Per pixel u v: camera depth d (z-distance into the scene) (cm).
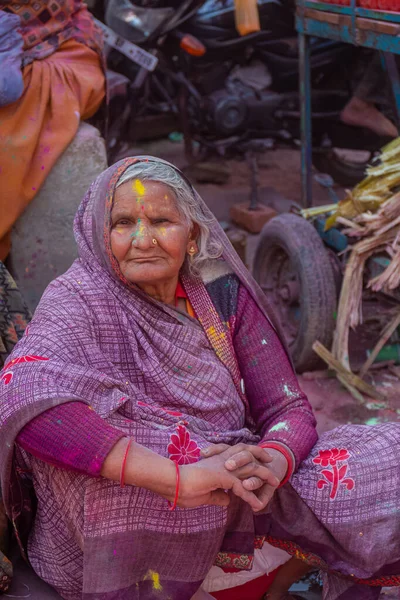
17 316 216
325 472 180
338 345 325
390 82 383
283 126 566
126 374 174
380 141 549
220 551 182
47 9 304
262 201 570
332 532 178
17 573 186
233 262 193
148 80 562
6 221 288
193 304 187
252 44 540
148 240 169
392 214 307
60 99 298
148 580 170
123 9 502
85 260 180
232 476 159
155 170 174
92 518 161
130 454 154
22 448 169
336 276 343
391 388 334
